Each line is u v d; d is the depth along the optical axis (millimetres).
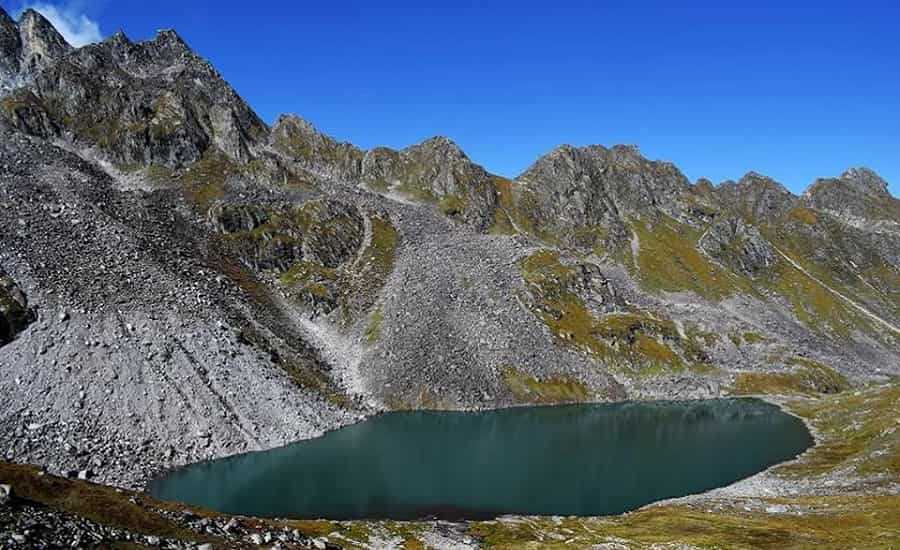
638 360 191875
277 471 96062
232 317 137375
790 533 65438
